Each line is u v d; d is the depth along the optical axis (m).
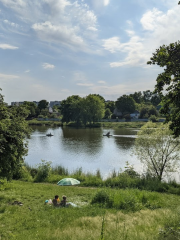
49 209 12.23
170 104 10.88
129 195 14.28
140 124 105.62
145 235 8.10
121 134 70.44
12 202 13.41
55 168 27.02
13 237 7.97
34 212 11.48
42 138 61.38
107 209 12.60
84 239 7.65
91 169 30.52
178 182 22.56
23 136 16.42
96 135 67.94
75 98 124.94
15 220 10.02
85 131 81.19
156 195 15.02
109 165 32.50
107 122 118.12
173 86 10.50
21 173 23.45
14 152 14.65
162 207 13.51
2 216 10.48
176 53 10.28
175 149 22.61
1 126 13.95
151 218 10.61
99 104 107.50
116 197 13.83
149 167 23.72
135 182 20.27
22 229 9.03
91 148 45.72
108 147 46.62
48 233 8.35
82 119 104.31
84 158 37.12
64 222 10.04
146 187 19.14
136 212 11.95
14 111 16.78
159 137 23.00
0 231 8.70
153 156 23.20
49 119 140.25
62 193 16.42
